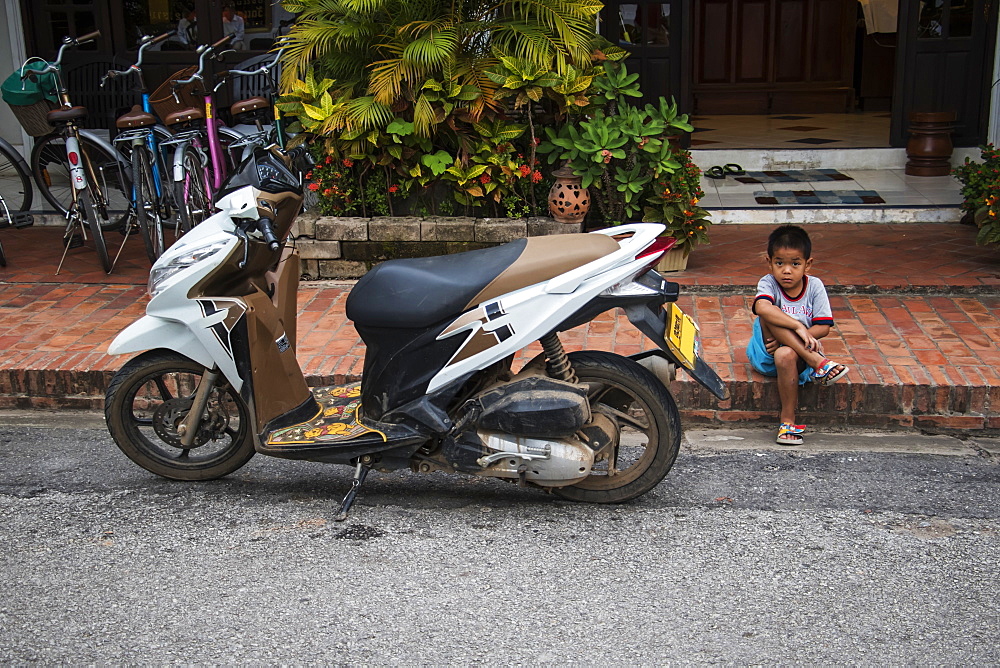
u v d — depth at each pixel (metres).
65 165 8.48
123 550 3.84
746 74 12.91
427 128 6.48
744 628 3.25
